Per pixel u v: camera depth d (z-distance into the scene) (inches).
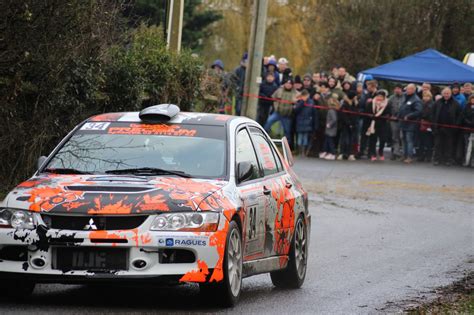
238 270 491.8
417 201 1131.3
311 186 1230.9
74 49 847.1
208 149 525.0
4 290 492.7
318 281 618.8
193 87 1175.6
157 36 1139.9
